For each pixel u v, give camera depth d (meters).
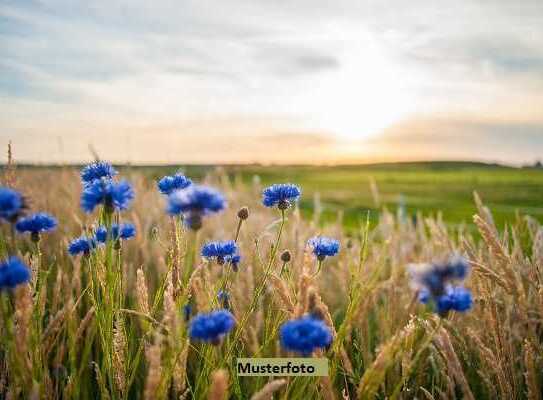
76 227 4.37
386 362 1.64
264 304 2.97
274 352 2.36
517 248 3.01
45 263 3.44
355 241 3.92
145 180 6.61
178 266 2.10
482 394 2.49
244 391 2.28
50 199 5.36
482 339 2.57
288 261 2.39
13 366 1.78
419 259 3.61
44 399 1.89
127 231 2.29
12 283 1.55
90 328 2.34
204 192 1.75
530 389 2.07
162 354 1.85
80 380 2.32
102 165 2.25
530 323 2.38
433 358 2.44
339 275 3.31
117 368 2.02
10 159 2.45
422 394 2.44
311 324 1.58
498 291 2.90
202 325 1.67
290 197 2.33
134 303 3.02
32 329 1.90
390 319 2.52
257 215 5.46
